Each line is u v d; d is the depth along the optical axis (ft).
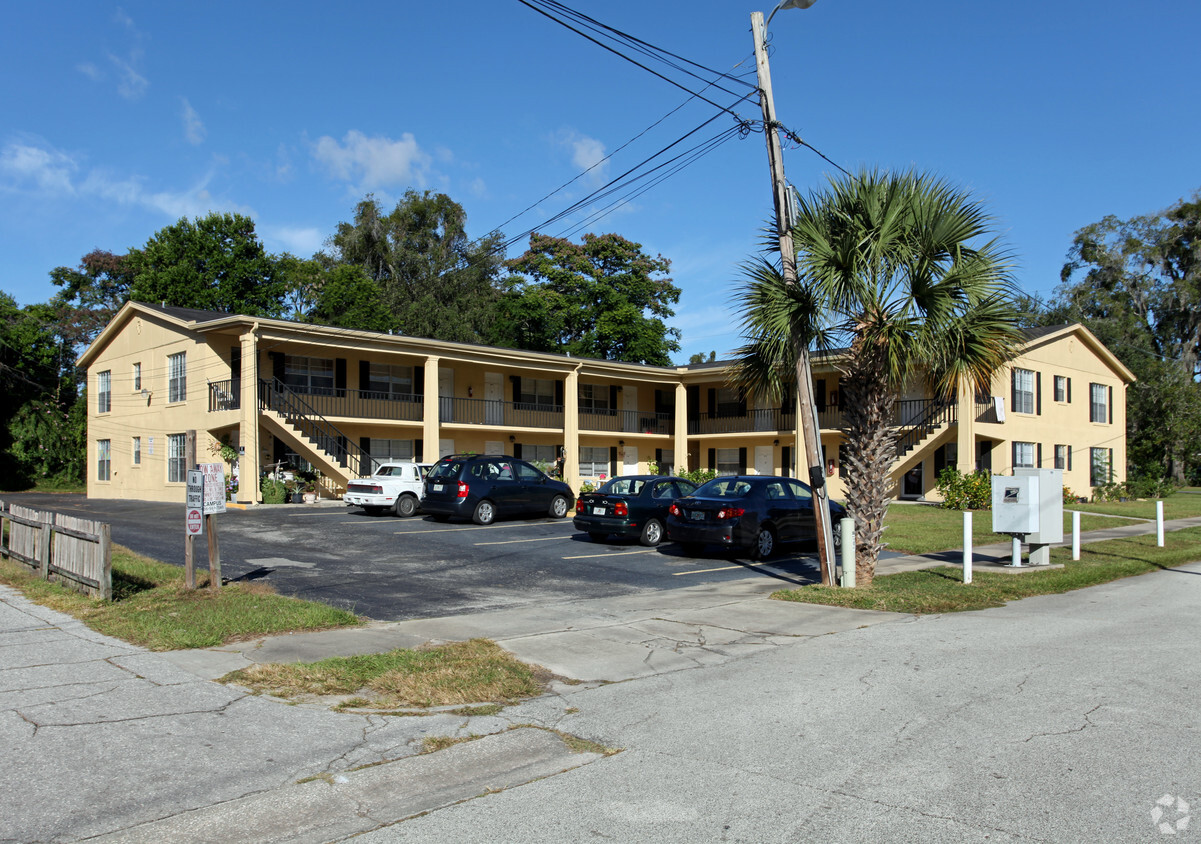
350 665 24.47
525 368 106.52
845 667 25.18
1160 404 148.77
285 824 14.74
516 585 41.65
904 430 100.58
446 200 163.53
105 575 32.63
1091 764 16.79
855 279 37.60
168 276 141.38
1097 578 43.70
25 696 21.16
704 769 17.11
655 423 131.13
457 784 16.60
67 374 172.04
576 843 13.87
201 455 88.63
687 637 29.86
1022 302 38.78
